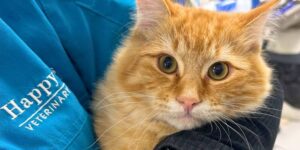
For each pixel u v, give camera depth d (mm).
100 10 248
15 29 219
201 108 218
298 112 491
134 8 254
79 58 246
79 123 219
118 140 246
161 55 229
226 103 226
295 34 516
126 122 246
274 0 233
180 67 224
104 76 261
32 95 204
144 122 240
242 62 230
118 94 246
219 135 219
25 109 200
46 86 209
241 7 309
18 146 191
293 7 493
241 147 214
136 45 242
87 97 258
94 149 238
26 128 196
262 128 233
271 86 252
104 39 255
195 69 223
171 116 224
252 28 236
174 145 205
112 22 253
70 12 238
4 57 201
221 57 226
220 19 240
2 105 193
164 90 223
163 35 234
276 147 417
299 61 493
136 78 235
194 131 220
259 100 240
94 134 246
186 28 232
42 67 210
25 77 203
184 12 244
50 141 202
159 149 211
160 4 236
